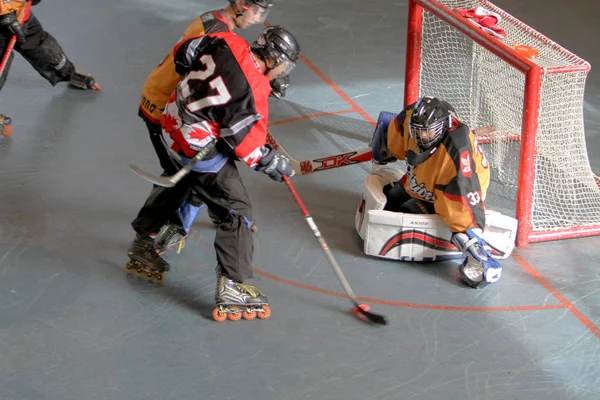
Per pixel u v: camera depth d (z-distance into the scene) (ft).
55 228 24.32
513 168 28.04
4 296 21.16
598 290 21.54
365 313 20.21
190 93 17.98
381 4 46.26
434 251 22.44
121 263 22.75
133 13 43.98
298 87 35.19
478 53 29.09
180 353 19.16
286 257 23.07
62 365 18.70
